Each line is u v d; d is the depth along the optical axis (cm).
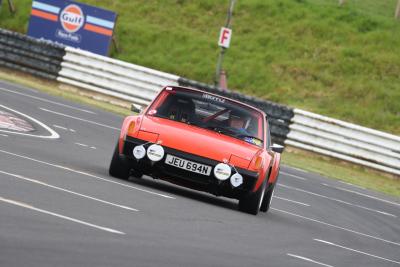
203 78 12506
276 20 13900
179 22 13900
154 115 4162
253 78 12462
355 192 6719
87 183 3619
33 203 2747
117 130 7169
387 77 12606
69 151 4969
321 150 9131
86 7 11912
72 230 2436
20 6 14125
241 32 13675
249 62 12838
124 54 12925
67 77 10250
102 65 10156
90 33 11888
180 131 4012
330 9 14150
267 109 9350
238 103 4303
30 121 6219
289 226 3888
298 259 2920
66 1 11956
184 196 4097
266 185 4206
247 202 3966
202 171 3884
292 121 9244
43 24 12025
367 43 13325
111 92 10081
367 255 3503
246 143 4128
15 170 3512
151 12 14112
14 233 2211
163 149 3900
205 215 3491
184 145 3919
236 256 2666
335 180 7431
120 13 14025
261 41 13388
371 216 5325
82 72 10212
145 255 2312
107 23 11888
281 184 5956
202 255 2531
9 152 4144
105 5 14238
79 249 2192
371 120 11569
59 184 3384
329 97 12056
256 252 2853
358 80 12450
